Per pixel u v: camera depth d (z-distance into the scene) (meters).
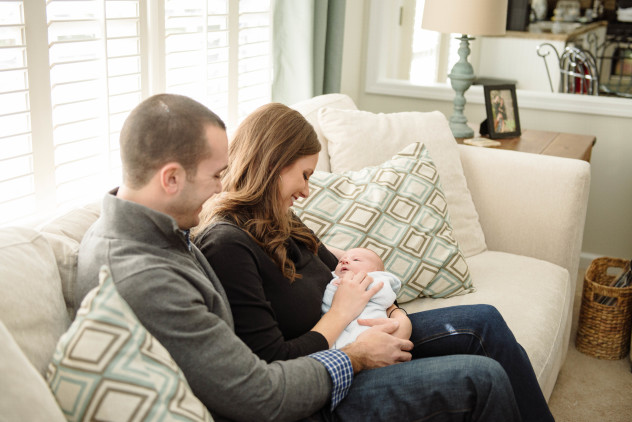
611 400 2.26
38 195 1.64
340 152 2.15
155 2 1.95
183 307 1.06
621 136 3.13
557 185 2.26
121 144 1.11
